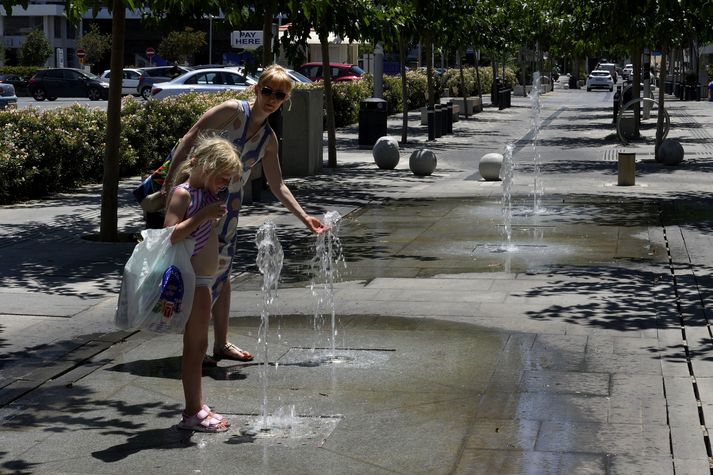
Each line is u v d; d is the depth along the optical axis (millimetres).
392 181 20828
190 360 6258
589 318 9055
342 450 5945
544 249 12633
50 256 12281
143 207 7203
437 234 13945
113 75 13242
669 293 10047
